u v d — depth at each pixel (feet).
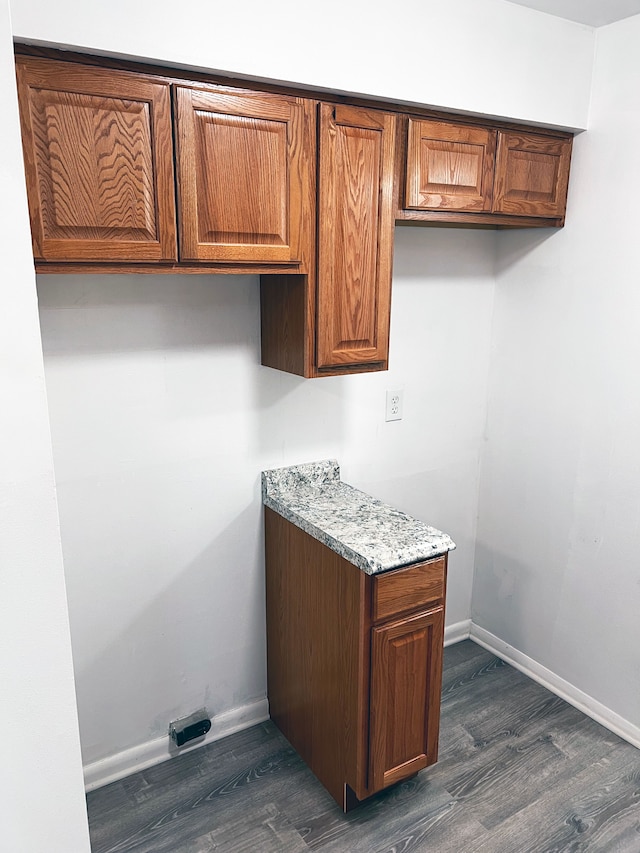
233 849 5.80
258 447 6.80
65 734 3.39
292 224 5.35
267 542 7.01
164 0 4.46
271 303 6.19
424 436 8.17
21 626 3.16
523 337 7.97
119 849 5.80
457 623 9.25
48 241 4.43
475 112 6.12
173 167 4.76
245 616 7.18
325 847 5.82
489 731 7.34
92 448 5.85
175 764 6.84
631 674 7.10
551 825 6.07
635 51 6.34
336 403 7.27
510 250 7.97
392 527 6.00
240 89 4.98
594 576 7.39
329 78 5.24
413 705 6.03
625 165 6.56
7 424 2.96
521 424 8.13
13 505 3.04
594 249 6.97
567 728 7.40
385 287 6.02
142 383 5.97
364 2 5.26
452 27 5.78
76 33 4.22
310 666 6.44
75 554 5.98
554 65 6.50
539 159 6.86
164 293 5.90
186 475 6.41
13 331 2.89
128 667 6.51
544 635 8.14
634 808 6.26
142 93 4.53
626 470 6.91
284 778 6.64
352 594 5.57
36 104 4.22
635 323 6.64
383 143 5.64
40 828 3.44
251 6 4.78
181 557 6.58
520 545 8.35
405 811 6.22
